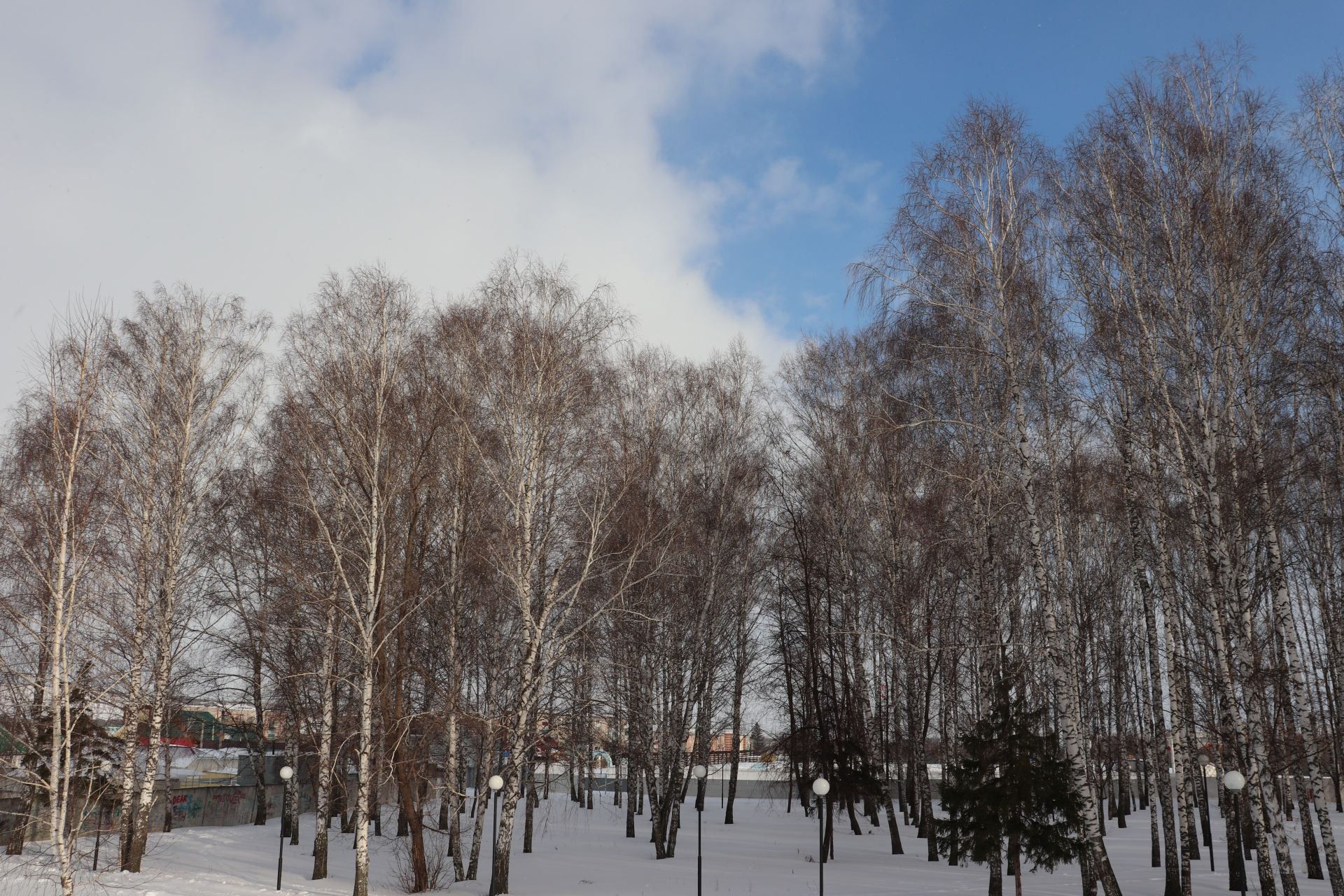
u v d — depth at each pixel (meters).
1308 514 20.31
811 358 33.00
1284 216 17.83
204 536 26.03
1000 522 24.56
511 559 22.92
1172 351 18.56
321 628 25.48
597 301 24.19
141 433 24.50
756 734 44.25
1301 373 18.23
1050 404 20.16
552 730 25.25
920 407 22.17
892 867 28.16
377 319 22.92
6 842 25.56
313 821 41.91
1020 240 19.06
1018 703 19.84
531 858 29.97
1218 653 18.98
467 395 23.45
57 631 16.11
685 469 29.84
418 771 23.67
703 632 29.72
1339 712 31.73
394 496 22.64
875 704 37.81
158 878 22.78
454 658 24.02
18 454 21.88
